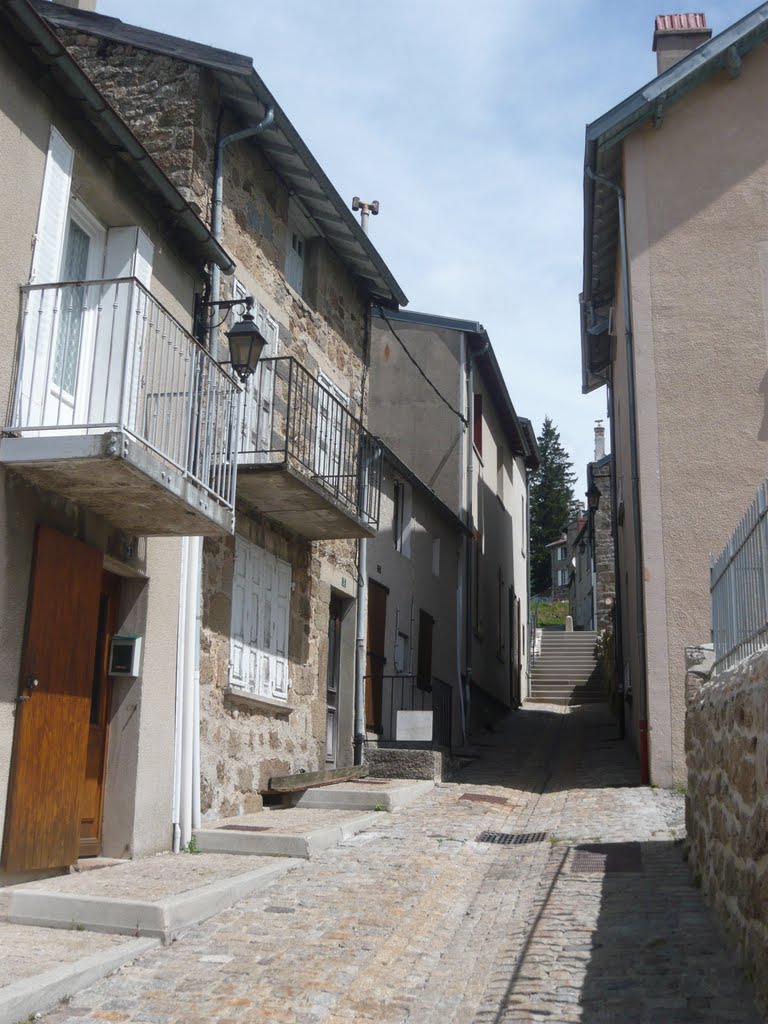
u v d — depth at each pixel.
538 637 31.44
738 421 11.44
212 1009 4.72
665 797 10.16
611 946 5.48
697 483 11.33
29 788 6.51
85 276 7.92
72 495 7.05
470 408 19.08
